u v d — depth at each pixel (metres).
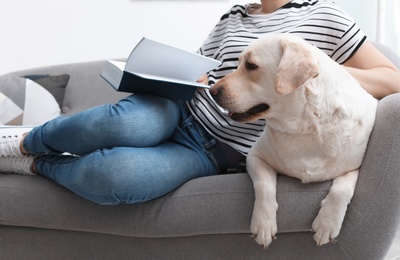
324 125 1.03
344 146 1.03
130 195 1.09
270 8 1.47
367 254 1.04
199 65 1.25
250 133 1.37
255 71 1.08
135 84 1.20
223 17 1.57
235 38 1.43
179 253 1.20
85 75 2.03
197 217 1.14
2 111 1.81
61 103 1.99
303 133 1.05
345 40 1.30
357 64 1.32
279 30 1.38
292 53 1.00
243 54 1.12
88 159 1.10
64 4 2.40
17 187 1.31
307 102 1.02
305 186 1.08
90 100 1.96
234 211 1.11
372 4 2.71
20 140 1.29
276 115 1.08
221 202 1.13
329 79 1.03
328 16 1.32
